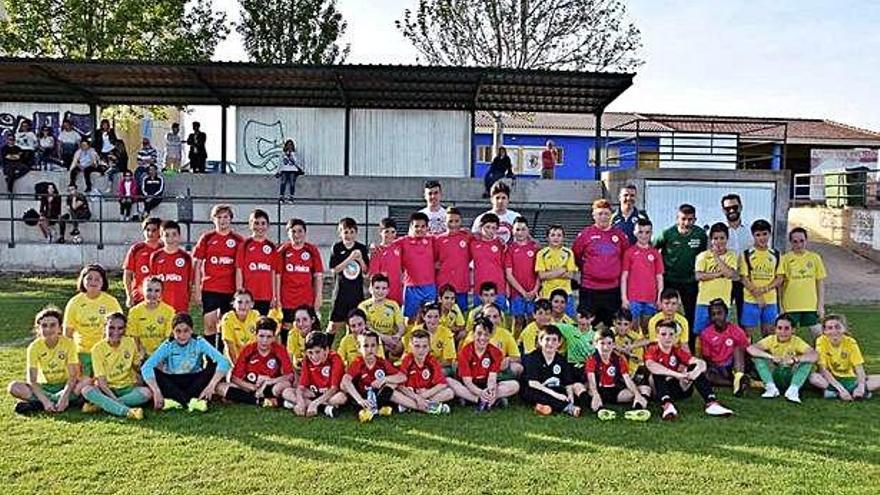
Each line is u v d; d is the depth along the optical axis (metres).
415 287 8.94
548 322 7.84
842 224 22.81
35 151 19.25
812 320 8.84
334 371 6.97
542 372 7.28
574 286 9.28
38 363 6.86
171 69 17.30
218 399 7.33
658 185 18.48
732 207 9.09
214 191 19.89
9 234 17.97
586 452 5.84
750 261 8.77
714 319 8.12
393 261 8.95
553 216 19.00
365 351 7.01
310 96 20.48
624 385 7.33
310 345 7.00
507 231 9.39
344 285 9.40
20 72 17.62
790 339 7.91
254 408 7.10
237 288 8.68
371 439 6.14
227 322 7.66
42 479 5.12
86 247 16.70
